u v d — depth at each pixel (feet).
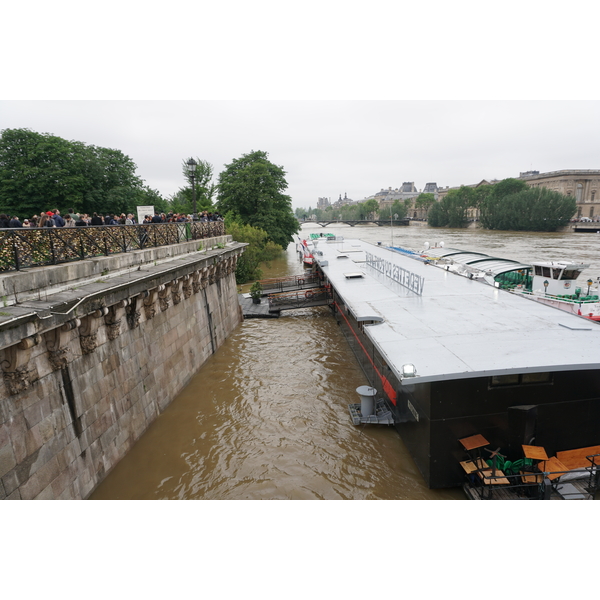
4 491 24.32
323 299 94.73
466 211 439.22
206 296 64.95
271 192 183.73
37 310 25.62
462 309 45.91
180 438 41.88
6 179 106.93
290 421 44.86
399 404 40.70
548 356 31.96
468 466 31.55
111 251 41.09
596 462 33.60
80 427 31.96
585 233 309.42
